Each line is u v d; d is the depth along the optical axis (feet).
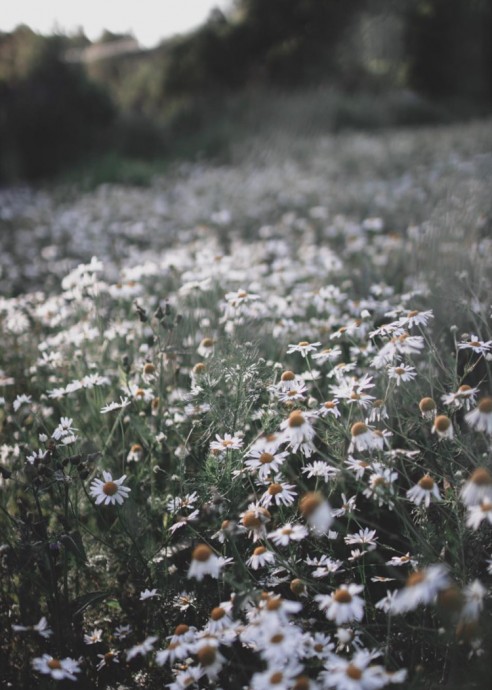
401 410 8.26
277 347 10.27
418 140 37.83
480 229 14.30
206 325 10.90
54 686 6.31
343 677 4.96
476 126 41.55
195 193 30.48
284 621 5.27
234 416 7.75
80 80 48.37
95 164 41.68
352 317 11.15
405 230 17.97
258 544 7.02
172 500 7.72
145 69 74.90
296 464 8.36
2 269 19.22
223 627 5.85
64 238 23.30
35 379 10.52
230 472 7.23
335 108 53.16
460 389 6.75
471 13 72.74
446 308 9.97
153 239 22.08
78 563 7.36
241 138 44.75
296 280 14.83
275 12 70.90
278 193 27.94
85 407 10.00
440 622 5.88
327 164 33.73
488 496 5.31
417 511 7.03
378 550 7.43
